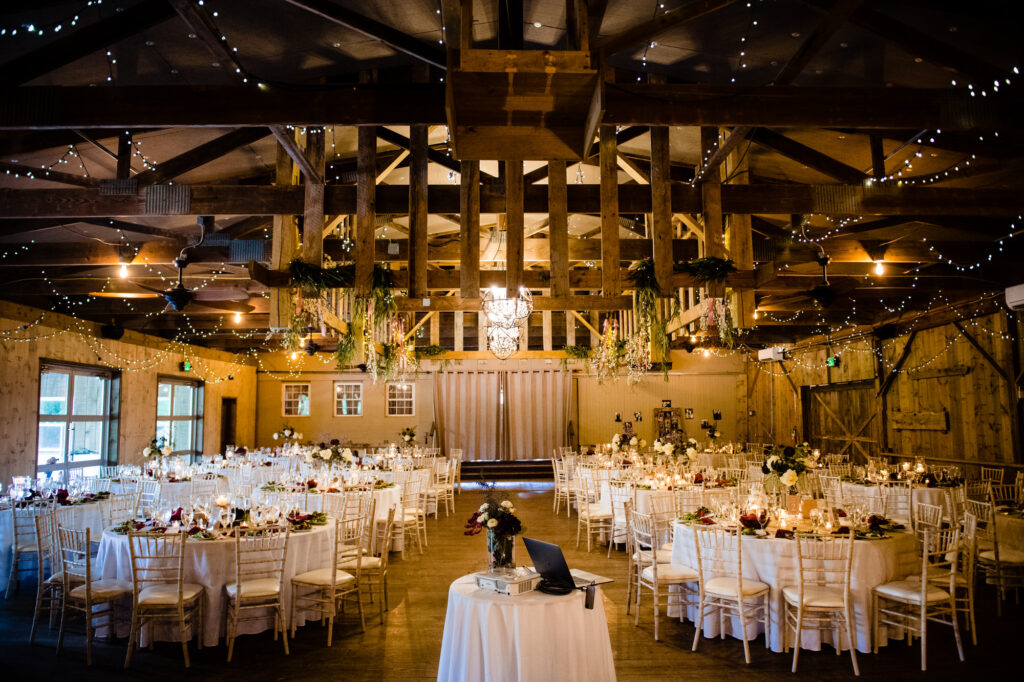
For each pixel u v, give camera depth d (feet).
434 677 15.12
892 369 39.50
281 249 23.85
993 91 16.78
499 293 26.58
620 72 25.59
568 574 12.17
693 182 24.00
